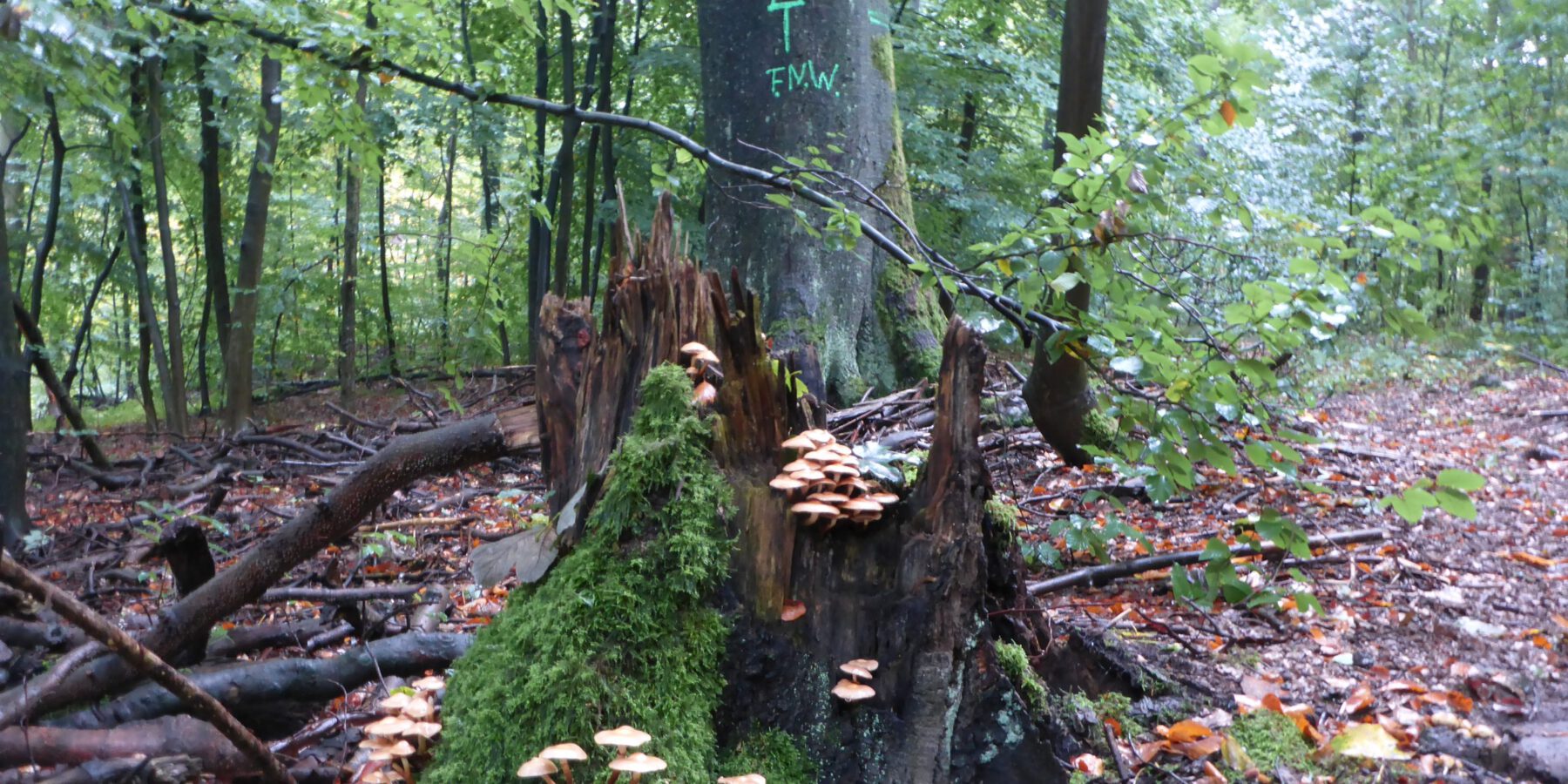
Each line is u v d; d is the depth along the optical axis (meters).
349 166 8.69
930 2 16.27
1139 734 3.23
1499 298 15.59
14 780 2.65
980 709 2.80
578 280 18.98
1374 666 3.84
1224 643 4.07
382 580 5.46
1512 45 15.55
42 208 17.36
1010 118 17.16
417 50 5.35
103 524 7.36
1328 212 10.63
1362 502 5.67
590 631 2.67
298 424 12.16
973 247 3.48
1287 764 3.08
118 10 4.89
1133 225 3.34
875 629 2.78
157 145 13.23
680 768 2.54
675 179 4.42
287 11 4.99
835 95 8.34
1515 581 4.83
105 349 20.47
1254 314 2.96
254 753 2.59
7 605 3.37
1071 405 6.06
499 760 2.63
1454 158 14.66
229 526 7.03
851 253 8.42
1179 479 3.33
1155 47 14.40
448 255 18.09
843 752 2.74
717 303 2.99
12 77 4.83
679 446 2.82
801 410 3.12
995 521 3.32
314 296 19.86
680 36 15.77
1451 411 9.91
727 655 2.75
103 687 3.07
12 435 6.48
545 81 14.29
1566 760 3.05
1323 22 16.56
